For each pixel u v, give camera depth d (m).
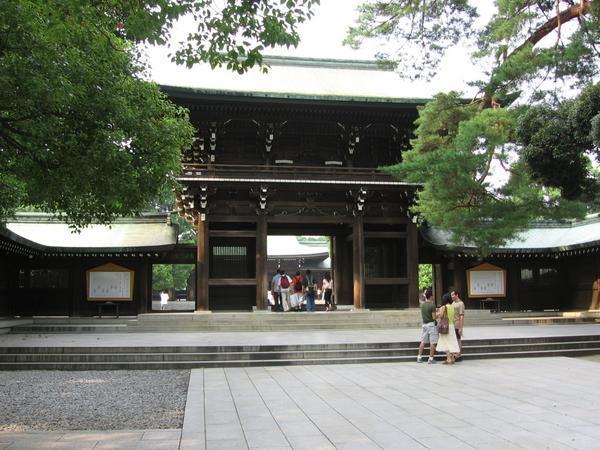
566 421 10.08
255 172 30.97
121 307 33.50
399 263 35.16
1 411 12.09
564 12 18.27
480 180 22.77
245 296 33.22
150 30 9.64
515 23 18.84
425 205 25.66
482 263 37.06
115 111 13.51
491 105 23.94
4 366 18.56
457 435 9.17
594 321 32.50
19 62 11.11
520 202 23.67
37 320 31.55
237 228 34.12
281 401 12.29
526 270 38.09
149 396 13.77
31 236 33.81
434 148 23.72
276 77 35.06
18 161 13.39
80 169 12.76
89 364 18.61
